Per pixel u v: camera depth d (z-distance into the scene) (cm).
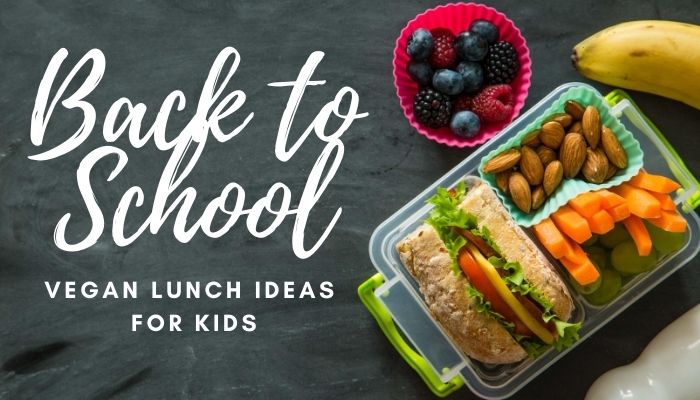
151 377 151
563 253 130
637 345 148
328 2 151
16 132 152
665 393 139
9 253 152
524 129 136
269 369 150
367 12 151
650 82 143
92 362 151
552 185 133
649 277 139
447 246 125
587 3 150
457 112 141
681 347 138
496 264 123
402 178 150
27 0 152
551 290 127
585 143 133
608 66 142
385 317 143
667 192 131
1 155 152
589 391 145
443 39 141
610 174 134
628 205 129
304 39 151
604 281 135
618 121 134
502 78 141
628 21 149
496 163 133
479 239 125
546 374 149
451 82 138
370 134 151
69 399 151
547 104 142
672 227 129
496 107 139
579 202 129
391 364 150
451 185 140
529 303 125
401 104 146
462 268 125
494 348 128
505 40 145
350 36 151
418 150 150
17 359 151
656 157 140
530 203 133
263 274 151
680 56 138
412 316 137
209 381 151
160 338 151
